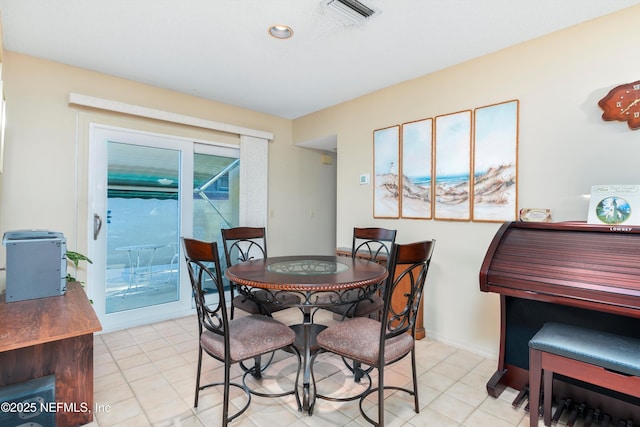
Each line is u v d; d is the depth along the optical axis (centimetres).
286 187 432
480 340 258
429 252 167
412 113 301
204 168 362
